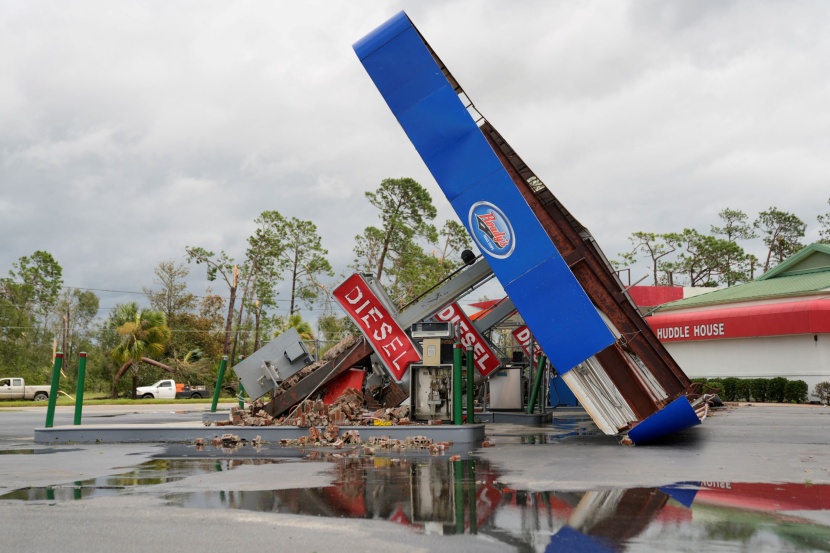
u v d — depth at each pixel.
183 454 11.32
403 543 5.04
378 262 71.00
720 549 4.74
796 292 32.75
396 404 17.52
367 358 17.22
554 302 12.98
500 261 13.27
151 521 5.81
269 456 10.88
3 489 7.52
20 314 79.00
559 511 6.11
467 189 13.45
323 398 15.97
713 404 27.31
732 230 83.44
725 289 41.75
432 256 69.88
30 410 33.81
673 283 79.81
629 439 12.41
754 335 32.75
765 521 5.63
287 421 14.66
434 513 6.07
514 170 14.60
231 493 7.16
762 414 22.50
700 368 36.34
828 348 30.73
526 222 13.20
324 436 13.20
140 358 55.62
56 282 93.44
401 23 13.85
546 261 13.05
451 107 13.62
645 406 13.12
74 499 6.87
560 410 26.48
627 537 5.12
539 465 9.41
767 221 82.00
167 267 77.62
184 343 69.69
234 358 71.06
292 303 77.62
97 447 12.86
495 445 12.55
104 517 5.98
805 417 20.75
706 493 6.98
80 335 91.69
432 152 13.62
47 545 5.06
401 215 70.75
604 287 14.26
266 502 6.63
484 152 13.44
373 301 15.13
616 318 14.12
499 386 22.34
